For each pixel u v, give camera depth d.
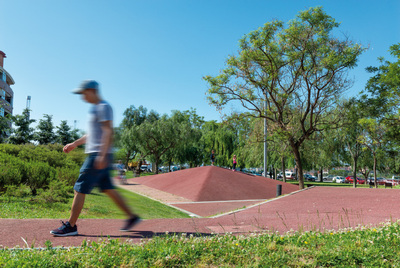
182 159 51.22
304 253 3.82
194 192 19.78
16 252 3.38
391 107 19.88
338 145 32.53
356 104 20.80
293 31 18.16
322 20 18.14
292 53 18.77
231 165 45.53
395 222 6.12
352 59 18.16
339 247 4.01
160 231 5.22
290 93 20.42
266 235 4.76
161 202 16.75
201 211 14.50
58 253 3.34
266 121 23.83
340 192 11.57
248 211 9.04
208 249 3.84
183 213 13.50
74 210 4.32
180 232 5.22
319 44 18.83
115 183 4.24
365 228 5.34
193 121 63.66
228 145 45.62
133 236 4.66
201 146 51.38
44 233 4.52
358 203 9.44
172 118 52.69
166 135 44.59
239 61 19.19
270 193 21.88
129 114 53.34
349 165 39.12
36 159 15.63
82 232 4.75
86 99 4.17
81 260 3.22
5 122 29.03
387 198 9.90
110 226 5.36
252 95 20.38
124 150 44.97
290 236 4.79
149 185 27.11
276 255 3.68
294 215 8.06
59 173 13.59
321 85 19.73
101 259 3.22
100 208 10.41
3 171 9.92
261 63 19.20
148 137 44.94
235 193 20.44
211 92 19.78
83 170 4.19
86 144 4.19
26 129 29.95
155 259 3.39
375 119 20.98
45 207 9.39
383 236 4.55
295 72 20.05
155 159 50.94
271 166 44.94
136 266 3.22
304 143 31.39
